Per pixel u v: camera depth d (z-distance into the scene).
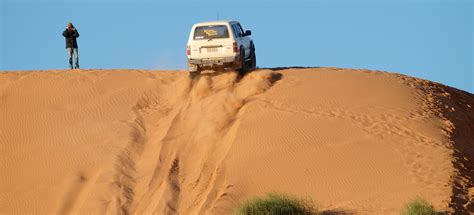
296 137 79.38
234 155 78.88
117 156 83.06
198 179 78.69
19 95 95.38
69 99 94.06
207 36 90.94
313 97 85.81
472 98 98.00
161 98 92.56
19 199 81.38
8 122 91.19
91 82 96.75
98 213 76.75
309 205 71.19
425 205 67.62
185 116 86.88
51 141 87.25
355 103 84.81
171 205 76.12
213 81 90.75
